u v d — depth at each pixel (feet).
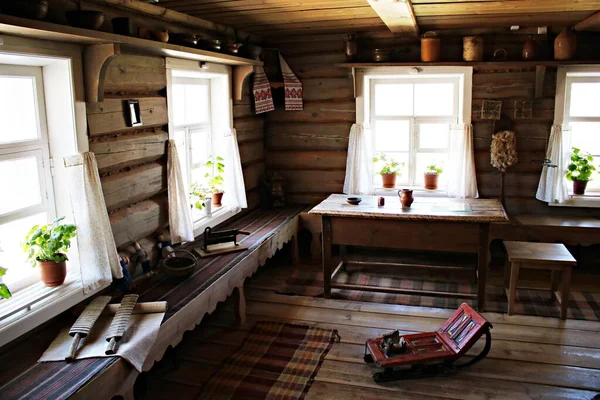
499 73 18.52
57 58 10.05
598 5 14.02
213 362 12.57
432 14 15.42
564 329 13.89
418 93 19.92
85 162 10.68
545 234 17.61
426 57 18.13
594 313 14.83
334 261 19.72
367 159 19.88
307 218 19.56
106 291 11.76
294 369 12.16
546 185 18.47
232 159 17.37
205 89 17.03
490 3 13.78
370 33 19.27
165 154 14.03
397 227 15.34
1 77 9.70
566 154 18.48
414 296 16.31
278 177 20.47
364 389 11.33
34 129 10.49
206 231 14.75
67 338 9.78
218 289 12.73
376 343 12.30
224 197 17.88
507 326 14.11
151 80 13.15
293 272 18.65
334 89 20.06
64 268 10.65
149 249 13.43
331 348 13.10
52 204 10.93
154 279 12.75
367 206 16.14
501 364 12.21
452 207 15.72
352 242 15.84
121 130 12.16
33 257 10.55
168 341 10.56
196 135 16.56
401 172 20.58
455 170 19.13
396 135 20.38
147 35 12.40
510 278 15.21
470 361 12.12
